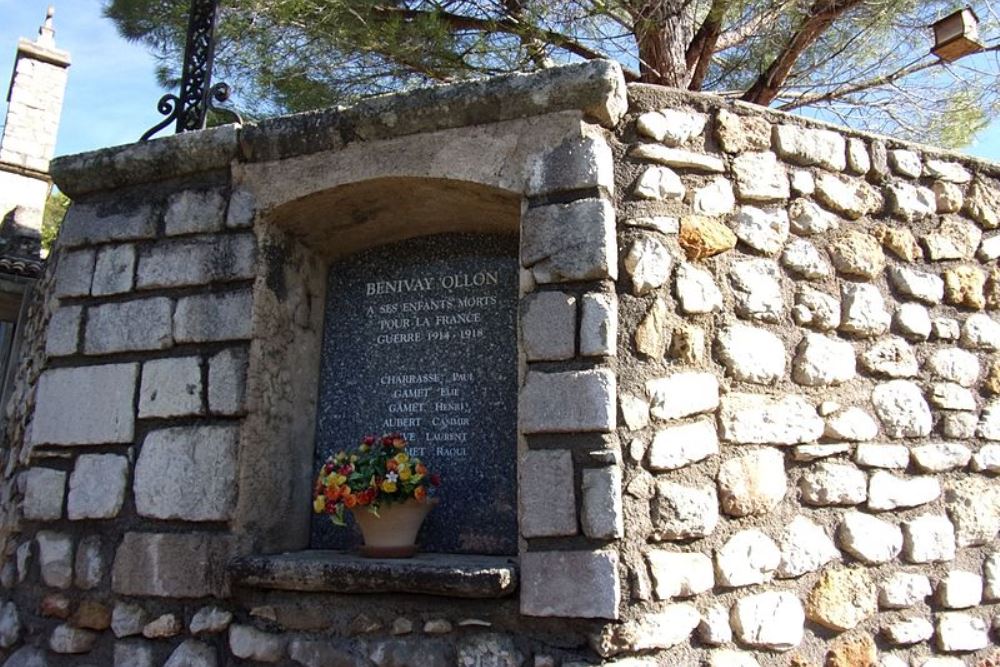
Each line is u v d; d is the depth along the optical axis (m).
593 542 2.88
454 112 3.34
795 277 3.41
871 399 3.43
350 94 6.07
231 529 3.30
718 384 3.16
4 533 3.87
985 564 3.49
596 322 3.03
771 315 3.31
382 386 3.79
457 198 3.50
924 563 3.37
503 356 3.64
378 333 3.86
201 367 3.49
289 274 3.72
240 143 3.64
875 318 3.50
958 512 3.48
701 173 3.35
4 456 4.24
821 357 3.35
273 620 3.18
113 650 3.35
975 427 3.60
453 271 3.81
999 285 3.82
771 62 5.95
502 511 3.47
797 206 3.47
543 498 2.94
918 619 3.30
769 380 3.25
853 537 3.25
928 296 3.65
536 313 3.10
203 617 3.24
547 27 5.54
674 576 2.91
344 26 5.46
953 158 3.88
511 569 2.93
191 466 3.40
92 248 3.84
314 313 3.89
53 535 3.57
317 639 3.10
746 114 3.48
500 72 5.88
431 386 3.72
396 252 3.93
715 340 3.20
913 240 3.69
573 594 2.84
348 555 3.44
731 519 3.07
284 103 6.14
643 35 5.52
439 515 3.54
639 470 2.96
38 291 4.52
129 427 3.54
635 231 3.19
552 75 3.23
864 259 3.54
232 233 3.62
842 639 3.16
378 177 3.42
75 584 3.48
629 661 2.80
